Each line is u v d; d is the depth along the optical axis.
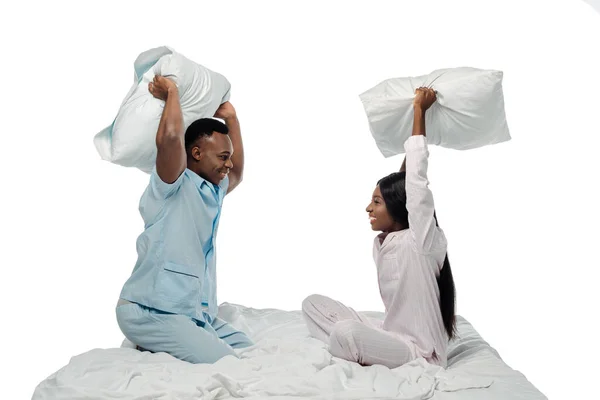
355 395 5.34
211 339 6.24
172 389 5.39
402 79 6.65
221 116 7.02
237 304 7.75
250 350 6.28
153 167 6.59
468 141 6.59
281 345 6.10
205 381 5.43
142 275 6.37
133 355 6.06
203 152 6.52
